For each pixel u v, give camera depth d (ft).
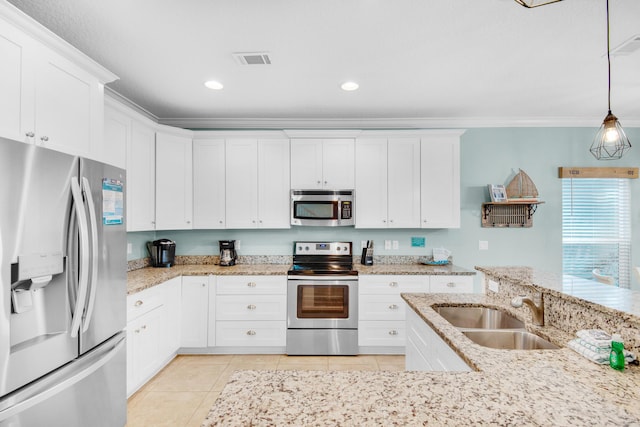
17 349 4.11
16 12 4.49
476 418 2.54
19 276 4.12
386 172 11.12
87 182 5.16
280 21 5.93
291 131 10.96
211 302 10.19
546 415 2.60
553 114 11.41
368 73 8.09
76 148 5.68
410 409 2.66
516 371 3.42
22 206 4.17
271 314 10.23
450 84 8.77
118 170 6.08
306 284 10.21
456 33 6.33
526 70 7.95
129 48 6.87
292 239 12.03
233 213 11.11
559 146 11.99
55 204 4.62
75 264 4.92
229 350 10.38
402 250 11.98
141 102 10.10
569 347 4.07
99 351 5.48
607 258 12.03
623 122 11.82
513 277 6.06
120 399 6.13
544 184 11.98
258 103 10.19
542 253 11.98
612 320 3.99
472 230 12.01
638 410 2.69
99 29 6.16
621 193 12.09
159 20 5.89
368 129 11.97
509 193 11.90
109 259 5.81
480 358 3.77
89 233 5.22
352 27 6.13
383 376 3.28
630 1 5.36
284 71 7.95
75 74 5.65
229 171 11.12
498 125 11.95
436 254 11.68
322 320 10.21
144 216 9.52
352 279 10.22
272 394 2.90
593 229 12.03
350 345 10.21
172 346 9.59
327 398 2.83
